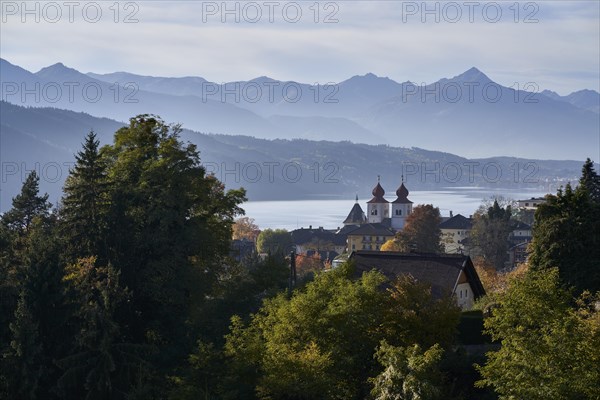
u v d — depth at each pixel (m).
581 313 69.94
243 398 73.25
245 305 101.19
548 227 103.56
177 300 99.38
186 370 80.94
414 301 77.69
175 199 103.38
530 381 58.91
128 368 88.75
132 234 101.31
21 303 85.56
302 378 69.75
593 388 58.00
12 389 85.25
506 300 63.00
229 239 115.25
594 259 101.25
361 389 73.50
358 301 75.12
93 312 86.12
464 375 76.75
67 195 109.94
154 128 114.69
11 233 111.94
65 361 85.19
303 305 75.62
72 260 99.75
